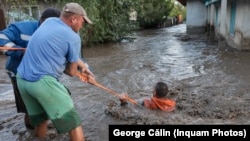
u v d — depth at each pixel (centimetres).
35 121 397
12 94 656
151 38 1912
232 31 1251
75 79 760
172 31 2456
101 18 1627
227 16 1321
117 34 1692
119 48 1448
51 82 341
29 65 348
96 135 419
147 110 496
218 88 658
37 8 1576
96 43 1664
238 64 915
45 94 342
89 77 419
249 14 1091
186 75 800
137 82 737
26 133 436
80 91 649
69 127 352
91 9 1488
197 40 1675
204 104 533
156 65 952
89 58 1141
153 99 507
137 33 2358
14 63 414
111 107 515
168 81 738
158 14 2900
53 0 1579
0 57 1206
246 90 638
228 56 1062
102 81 751
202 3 2048
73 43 349
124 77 791
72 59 354
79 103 561
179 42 1616
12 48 387
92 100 579
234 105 519
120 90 667
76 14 355
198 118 466
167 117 467
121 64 988
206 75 789
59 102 345
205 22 2062
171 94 608
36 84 341
